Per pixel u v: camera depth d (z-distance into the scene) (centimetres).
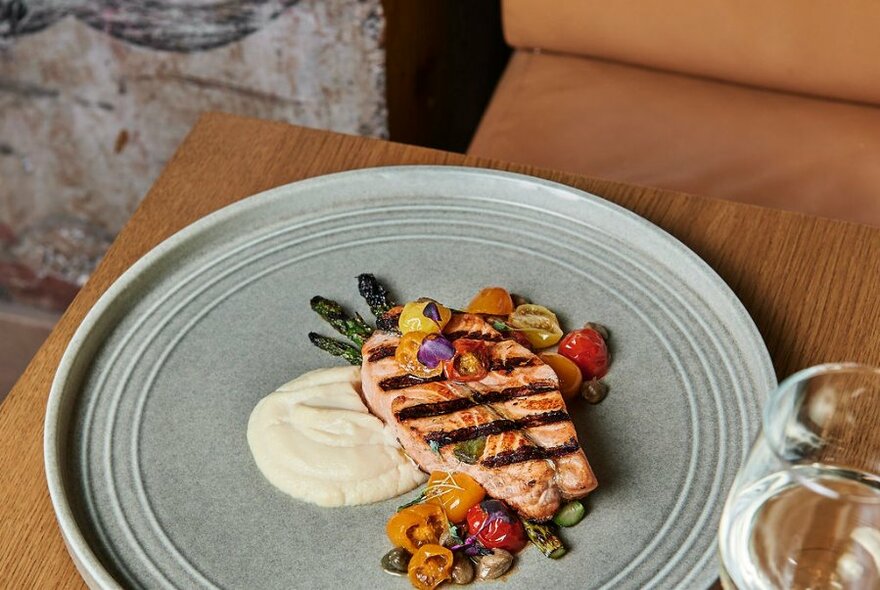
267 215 73
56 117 117
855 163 92
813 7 91
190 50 108
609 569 59
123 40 108
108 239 129
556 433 62
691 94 98
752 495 54
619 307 69
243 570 59
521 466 60
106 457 63
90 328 66
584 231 73
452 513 60
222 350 68
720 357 66
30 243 130
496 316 68
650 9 95
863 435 56
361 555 59
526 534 60
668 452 63
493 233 73
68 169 122
